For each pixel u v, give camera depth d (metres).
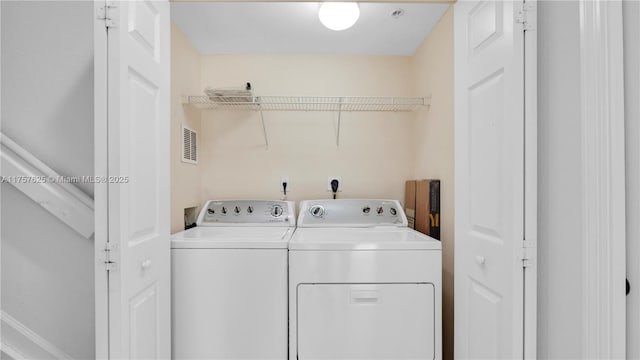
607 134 0.81
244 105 2.31
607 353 0.80
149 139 1.15
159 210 1.25
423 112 2.15
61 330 1.21
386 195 2.40
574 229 0.89
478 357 1.20
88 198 1.18
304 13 1.83
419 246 1.52
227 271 1.53
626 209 0.81
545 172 1.00
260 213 2.12
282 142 2.39
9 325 1.18
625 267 0.80
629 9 0.79
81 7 1.22
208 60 2.36
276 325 1.53
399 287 1.52
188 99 2.05
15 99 1.21
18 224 1.20
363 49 2.31
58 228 1.20
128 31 0.99
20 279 1.20
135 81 1.05
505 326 1.03
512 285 0.99
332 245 1.52
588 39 0.84
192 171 2.18
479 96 1.18
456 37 1.35
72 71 1.22
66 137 1.22
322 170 2.39
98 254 0.94
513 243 0.99
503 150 1.03
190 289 1.52
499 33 1.05
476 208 1.20
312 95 2.38
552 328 0.97
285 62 2.37
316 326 1.51
